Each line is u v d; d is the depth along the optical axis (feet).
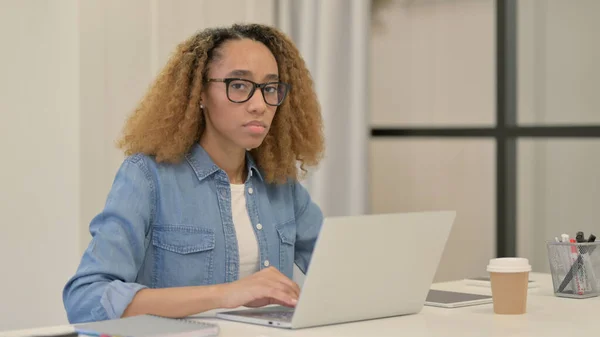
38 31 12.10
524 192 16.97
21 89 12.19
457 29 17.76
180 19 12.87
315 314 5.62
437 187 18.35
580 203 16.43
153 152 7.39
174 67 7.57
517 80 16.65
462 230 18.21
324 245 5.43
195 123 7.51
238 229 7.56
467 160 18.03
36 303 12.21
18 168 12.25
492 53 17.35
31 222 12.20
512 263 6.24
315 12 14.40
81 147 11.82
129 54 12.29
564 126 13.99
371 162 18.90
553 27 16.46
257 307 6.63
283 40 8.22
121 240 6.73
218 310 6.45
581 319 6.01
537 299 7.11
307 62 14.43
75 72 11.80
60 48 11.95
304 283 5.45
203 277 7.30
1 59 12.24
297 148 8.34
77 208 11.85
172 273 7.22
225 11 13.50
